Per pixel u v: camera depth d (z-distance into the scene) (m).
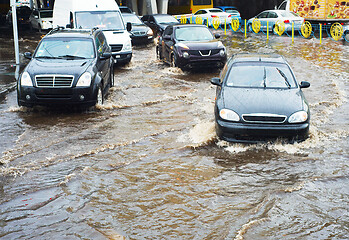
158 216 4.54
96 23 15.20
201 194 5.08
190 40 14.12
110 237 4.11
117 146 6.73
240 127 6.59
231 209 4.70
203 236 4.14
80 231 4.22
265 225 4.33
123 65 15.33
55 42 9.95
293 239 4.08
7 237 4.11
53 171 5.73
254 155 6.38
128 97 10.18
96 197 4.99
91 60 9.45
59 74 8.53
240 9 40.28
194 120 8.20
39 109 9.00
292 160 6.18
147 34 21.28
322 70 13.35
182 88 11.21
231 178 5.56
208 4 33.59
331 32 22.42
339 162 6.10
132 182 5.42
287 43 20.31
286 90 7.36
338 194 5.08
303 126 6.61
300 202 4.86
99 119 8.25
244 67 8.02
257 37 23.42
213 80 7.73
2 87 10.97
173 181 5.46
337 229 4.27
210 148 6.66
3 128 7.64
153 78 12.75
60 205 4.78
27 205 4.77
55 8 17.81
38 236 4.13
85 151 6.48
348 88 11.06
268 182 5.44
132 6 36.41
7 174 5.62
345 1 23.78
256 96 7.07
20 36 25.42
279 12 24.56
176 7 35.50
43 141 6.93
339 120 8.23
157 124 7.93
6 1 41.22
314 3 24.61
